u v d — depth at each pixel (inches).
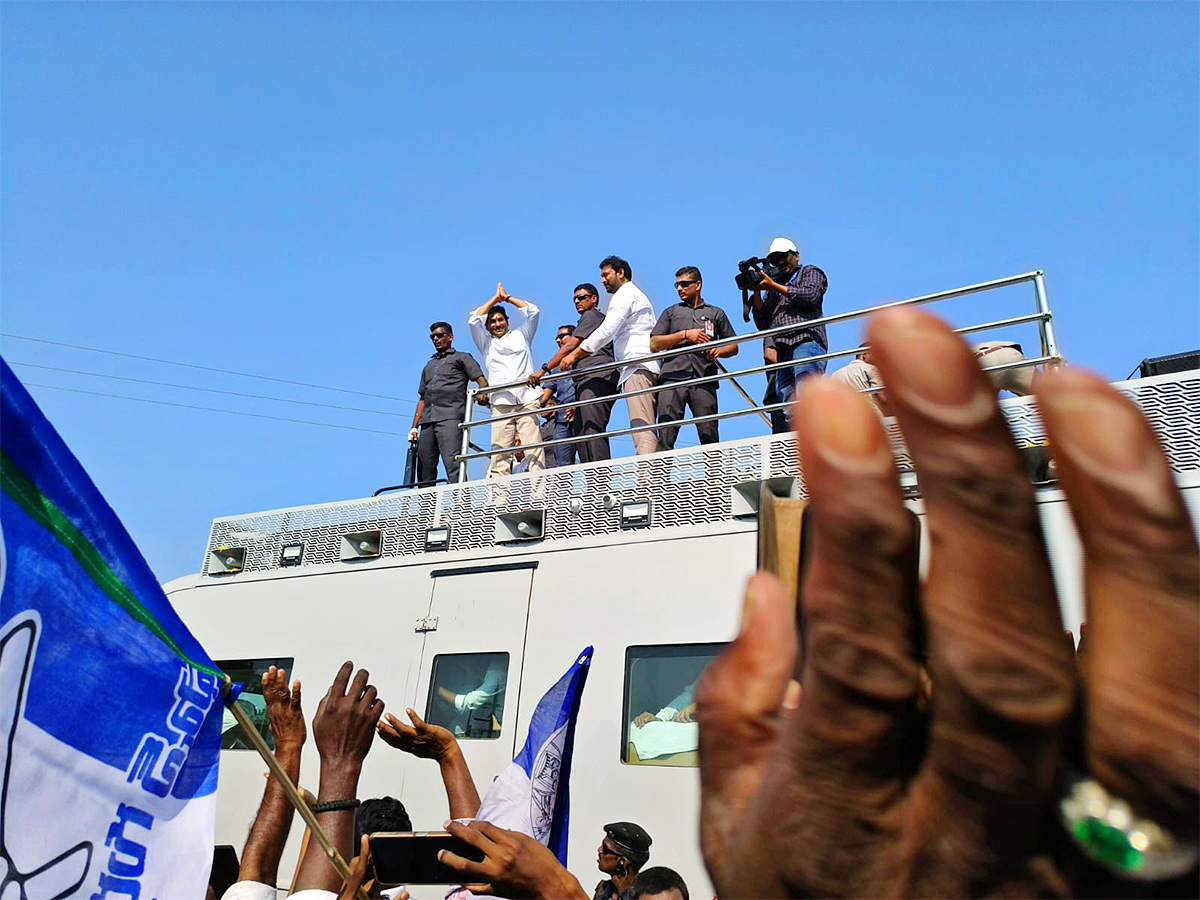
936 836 19.9
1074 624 76.9
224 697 91.7
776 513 33.4
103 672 83.8
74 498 82.7
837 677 20.5
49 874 78.3
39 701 79.8
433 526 266.1
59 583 81.7
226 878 173.5
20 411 79.1
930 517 19.4
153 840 85.2
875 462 20.1
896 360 19.6
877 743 20.5
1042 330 214.1
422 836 87.7
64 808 80.1
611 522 236.1
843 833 20.8
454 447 356.5
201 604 302.4
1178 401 175.8
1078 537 19.9
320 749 110.7
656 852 198.8
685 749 204.4
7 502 78.9
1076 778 19.3
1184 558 18.7
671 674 213.5
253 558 301.7
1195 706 18.3
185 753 88.0
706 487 225.3
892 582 20.1
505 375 346.6
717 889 26.9
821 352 278.8
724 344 268.1
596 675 221.8
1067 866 19.3
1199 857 18.5
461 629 247.1
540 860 78.7
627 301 312.7
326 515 289.6
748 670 30.1
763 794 23.0
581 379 329.1
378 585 267.7
